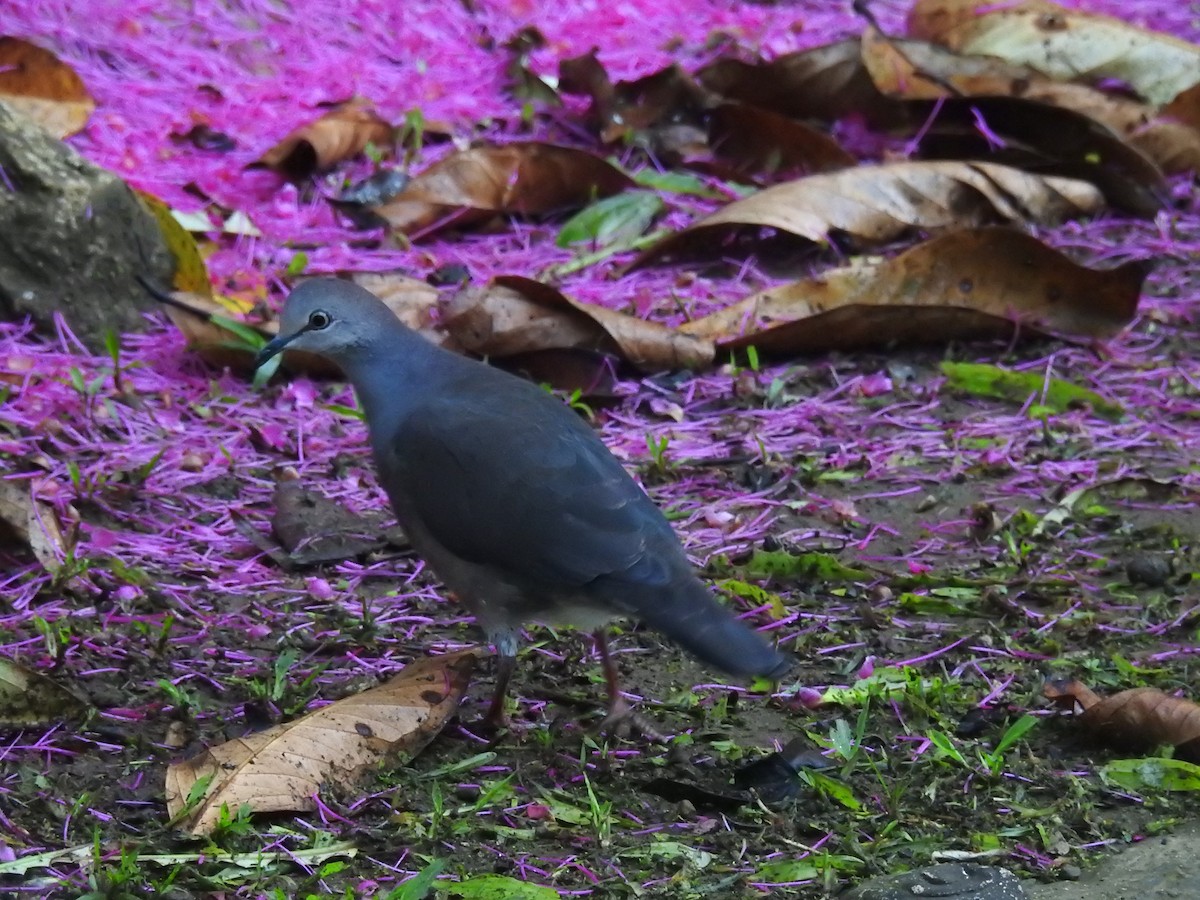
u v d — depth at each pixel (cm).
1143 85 1596
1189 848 735
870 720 857
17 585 979
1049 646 916
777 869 725
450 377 889
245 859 734
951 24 1644
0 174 1248
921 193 1398
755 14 1984
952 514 1075
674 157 1558
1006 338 1284
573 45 1831
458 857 742
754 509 1082
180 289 1291
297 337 883
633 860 741
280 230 1438
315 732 799
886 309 1254
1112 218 1511
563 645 945
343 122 1523
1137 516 1072
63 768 809
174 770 773
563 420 848
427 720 824
